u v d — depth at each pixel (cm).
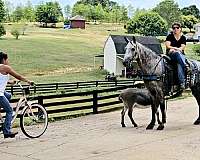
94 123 1385
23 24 17038
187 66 1217
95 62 8300
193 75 1248
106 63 6944
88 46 10944
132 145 1004
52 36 12962
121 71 6750
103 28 17212
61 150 955
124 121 1423
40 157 891
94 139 1084
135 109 1744
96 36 13838
